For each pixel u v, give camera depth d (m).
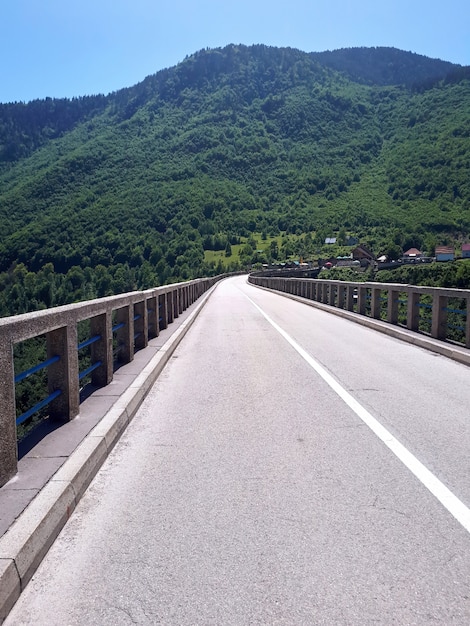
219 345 12.64
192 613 2.75
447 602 2.81
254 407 6.91
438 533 3.55
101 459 4.91
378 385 8.17
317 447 5.32
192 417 6.50
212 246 184.62
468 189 196.50
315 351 11.55
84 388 7.18
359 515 3.82
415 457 5.02
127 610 2.78
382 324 15.38
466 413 6.57
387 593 2.89
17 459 4.33
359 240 175.62
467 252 134.75
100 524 3.75
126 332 9.08
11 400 4.11
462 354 10.08
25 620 2.73
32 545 3.17
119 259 150.12
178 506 4.01
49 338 5.53
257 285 60.81
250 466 4.82
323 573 3.08
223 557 3.27
